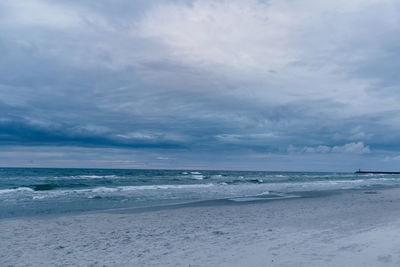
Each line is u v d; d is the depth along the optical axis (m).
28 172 62.88
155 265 5.93
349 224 10.01
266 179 56.34
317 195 24.06
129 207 16.83
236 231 9.45
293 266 5.27
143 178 48.12
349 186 37.75
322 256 5.78
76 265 6.21
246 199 20.89
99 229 10.37
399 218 11.20
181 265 5.80
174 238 8.68
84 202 18.69
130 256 6.74
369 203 17.78
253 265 5.49
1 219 12.52
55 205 17.22
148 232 9.78
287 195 24.06
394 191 28.48
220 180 48.72
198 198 21.80
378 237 7.19
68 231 10.03
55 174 57.25
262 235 8.49
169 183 39.78
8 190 24.67
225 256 6.25
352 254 5.80
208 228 10.29
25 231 10.02
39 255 7.10
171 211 14.87
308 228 9.49
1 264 6.43
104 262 6.35
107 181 39.97
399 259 5.33
